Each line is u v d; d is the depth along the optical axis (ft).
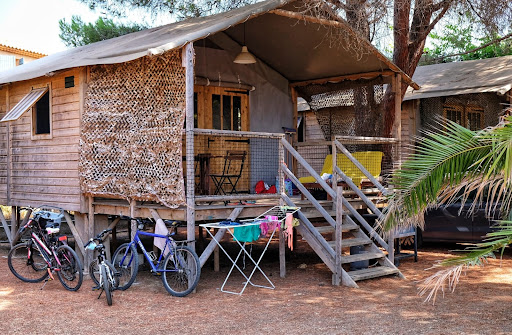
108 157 27.94
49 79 32.04
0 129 36.83
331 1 35.01
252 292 24.63
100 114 28.27
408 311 20.90
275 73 39.73
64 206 31.01
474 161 16.30
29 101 31.73
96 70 28.71
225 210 26.58
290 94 40.98
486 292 23.91
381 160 35.91
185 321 19.93
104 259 23.54
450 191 17.03
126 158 27.02
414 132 47.19
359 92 38.11
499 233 14.94
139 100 26.61
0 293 24.79
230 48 36.55
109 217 34.68
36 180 33.42
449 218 33.81
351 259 26.48
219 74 36.19
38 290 25.39
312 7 28.19
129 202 27.12
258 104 38.75
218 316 20.57
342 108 39.86
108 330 18.93
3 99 36.68
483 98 46.37
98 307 22.13
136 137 26.53
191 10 43.78
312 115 54.80
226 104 37.14
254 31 33.30
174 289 24.80
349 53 33.32
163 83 25.64
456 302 22.22
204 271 29.96
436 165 16.57
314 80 39.70
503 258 32.19
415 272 28.78
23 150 34.65
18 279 27.94
